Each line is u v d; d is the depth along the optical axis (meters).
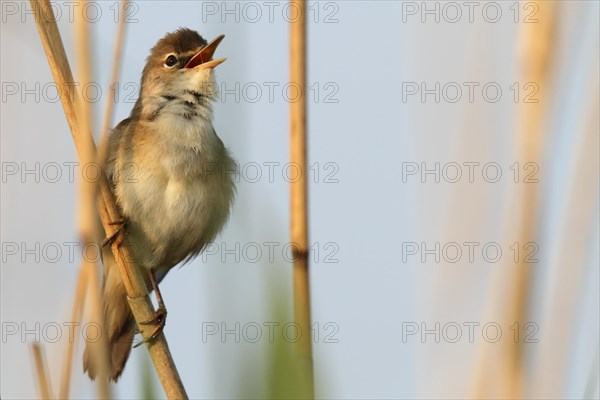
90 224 6.47
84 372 7.12
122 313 9.28
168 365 7.18
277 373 5.44
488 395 5.84
